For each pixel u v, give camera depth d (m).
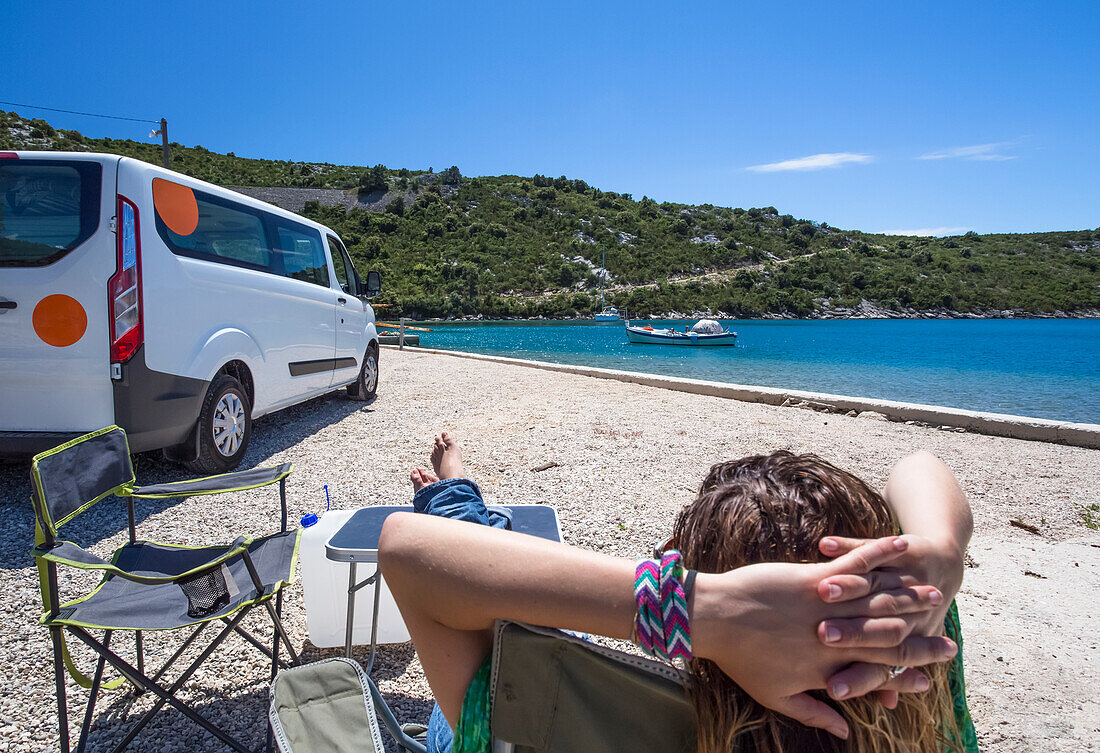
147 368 4.36
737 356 32.69
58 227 4.20
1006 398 16.45
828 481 0.85
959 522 0.84
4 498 4.56
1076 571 3.70
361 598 2.75
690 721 0.86
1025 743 2.29
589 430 7.00
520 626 0.82
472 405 8.64
